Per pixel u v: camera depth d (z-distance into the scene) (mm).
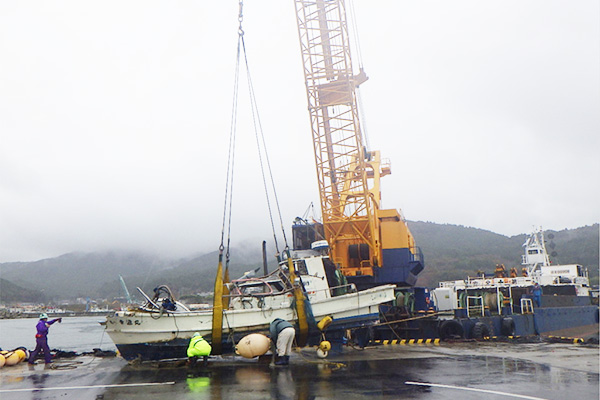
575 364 13078
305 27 27719
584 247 182125
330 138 27453
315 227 27719
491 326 22734
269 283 16109
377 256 25203
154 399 8852
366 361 13898
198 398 8836
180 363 13656
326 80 27641
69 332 60938
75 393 9633
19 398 9188
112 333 14562
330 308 15414
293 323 14953
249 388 9750
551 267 39875
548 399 8398
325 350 14305
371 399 8516
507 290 28859
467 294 26109
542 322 26828
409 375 11180
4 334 58812
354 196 27219
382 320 21141
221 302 14320
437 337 21000
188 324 14320
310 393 9125
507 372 11578
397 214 26500
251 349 13391
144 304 16078
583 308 34125
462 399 8430
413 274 26719
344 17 27266
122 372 12602
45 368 13688
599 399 8406
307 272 16609
